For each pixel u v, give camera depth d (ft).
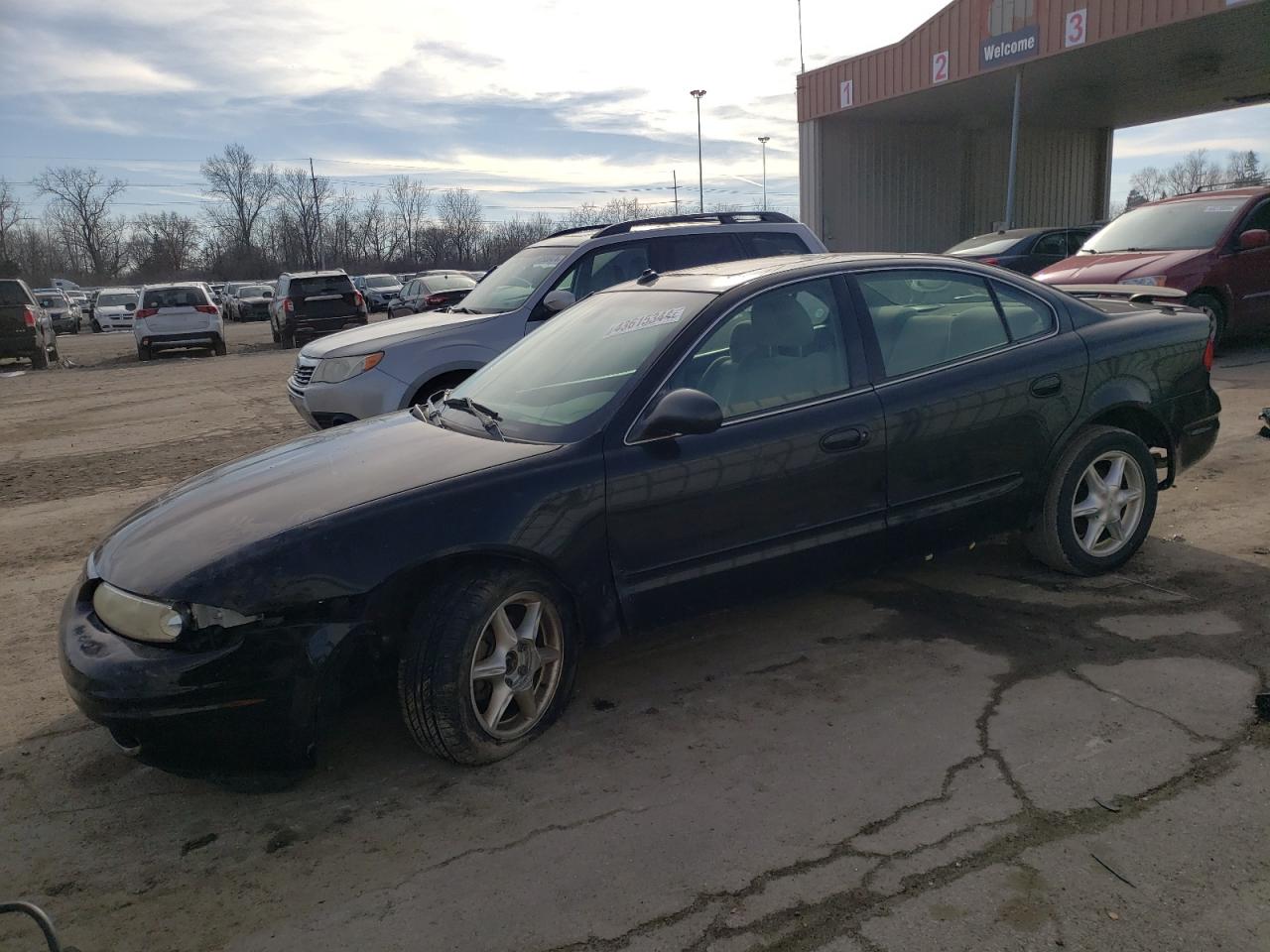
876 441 12.92
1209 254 32.58
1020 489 14.30
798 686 12.39
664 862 9.02
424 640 10.38
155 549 10.50
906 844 9.06
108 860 9.66
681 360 12.21
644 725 11.66
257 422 37.42
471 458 11.52
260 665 9.67
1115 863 8.64
